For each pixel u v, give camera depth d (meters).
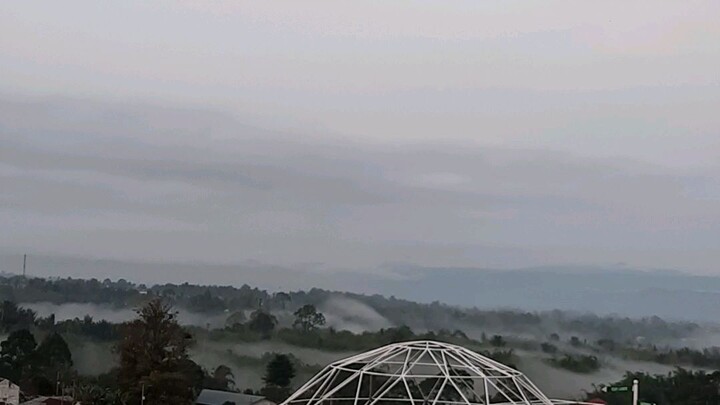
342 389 39.69
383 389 38.81
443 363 38.12
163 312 52.03
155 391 50.16
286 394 64.38
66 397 60.22
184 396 51.25
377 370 38.88
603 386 56.00
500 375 38.22
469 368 37.94
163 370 50.50
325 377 39.59
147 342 50.94
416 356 38.72
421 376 37.66
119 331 58.41
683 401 58.03
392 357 38.66
